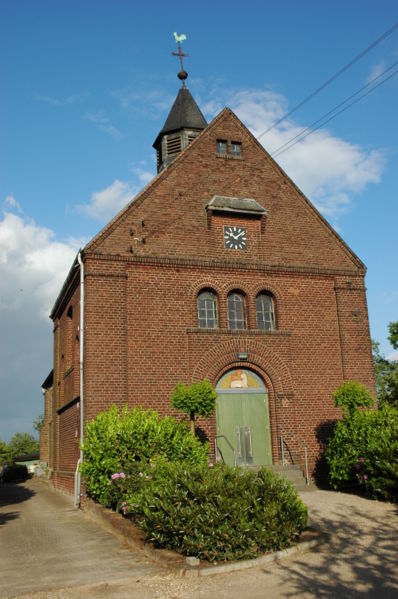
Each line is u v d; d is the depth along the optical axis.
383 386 37.47
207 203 21.11
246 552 9.72
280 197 22.31
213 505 10.09
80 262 19.14
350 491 16.95
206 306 20.47
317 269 21.92
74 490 19.14
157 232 20.11
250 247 21.27
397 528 11.95
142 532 11.45
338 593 8.10
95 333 18.47
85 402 18.05
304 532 11.33
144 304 19.30
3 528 15.09
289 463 19.69
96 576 9.41
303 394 20.58
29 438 106.62
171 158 26.31
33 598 8.39
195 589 8.49
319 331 21.44
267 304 21.36
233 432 19.61
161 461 14.00
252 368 20.27
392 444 14.80
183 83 27.58
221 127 22.30
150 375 18.83
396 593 8.02
